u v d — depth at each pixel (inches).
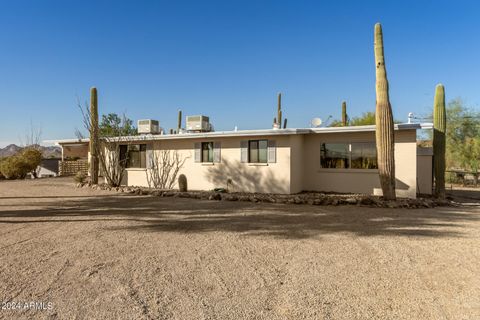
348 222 297.1
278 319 122.4
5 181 765.9
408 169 497.7
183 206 386.3
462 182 816.9
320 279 161.3
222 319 122.3
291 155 538.3
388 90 419.5
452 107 863.1
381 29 422.0
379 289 150.0
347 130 512.7
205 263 183.5
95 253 200.7
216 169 605.3
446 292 147.3
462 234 253.3
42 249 208.5
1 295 141.2
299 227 275.3
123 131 639.8
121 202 419.2
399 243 226.8
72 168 987.9
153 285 152.7
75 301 135.9
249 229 267.4
